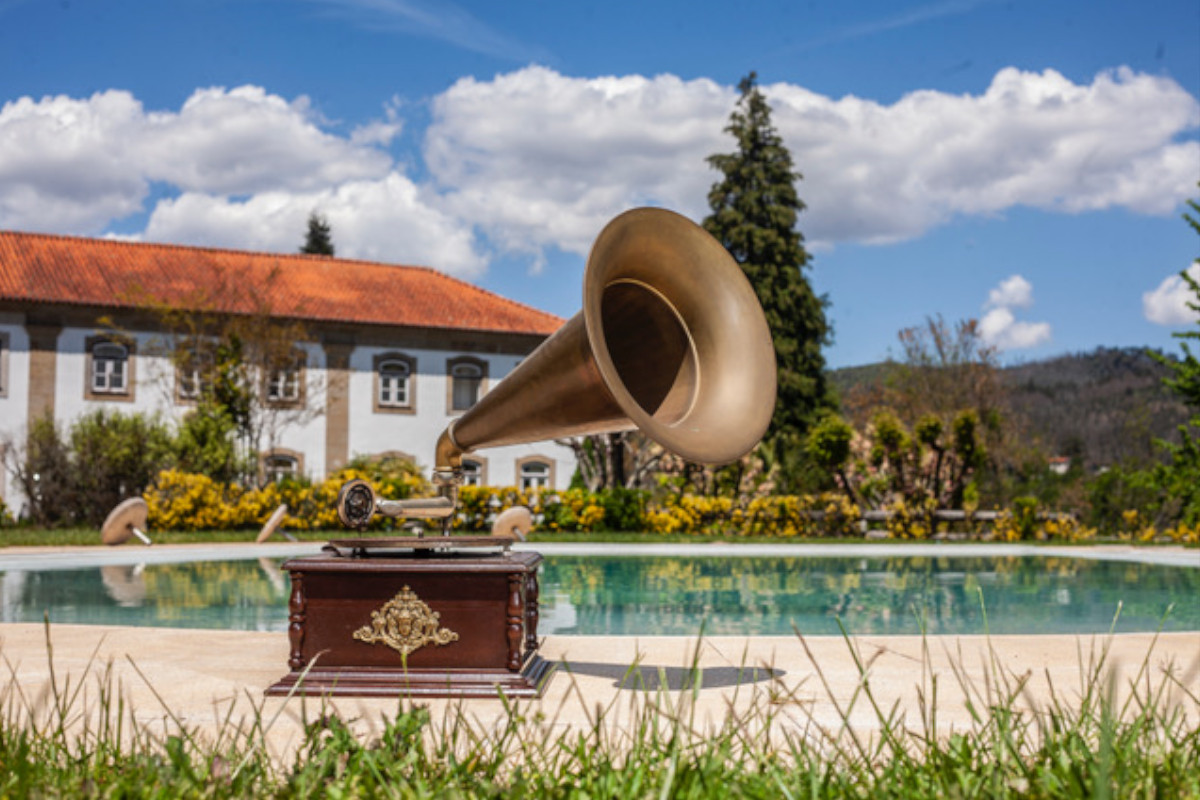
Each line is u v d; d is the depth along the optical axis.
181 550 13.27
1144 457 32.28
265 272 29.39
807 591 9.77
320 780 2.12
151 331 26.02
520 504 18.86
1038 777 2.09
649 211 3.54
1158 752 2.29
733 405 3.63
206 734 3.00
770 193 37.28
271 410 25.83
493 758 2.34
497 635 3.78
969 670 4.23
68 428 23.45
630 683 3.96
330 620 3.81
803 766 2.18
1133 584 10.61
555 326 30.19
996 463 30.56
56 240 28.25
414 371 28.52
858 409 36.19
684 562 13.54
